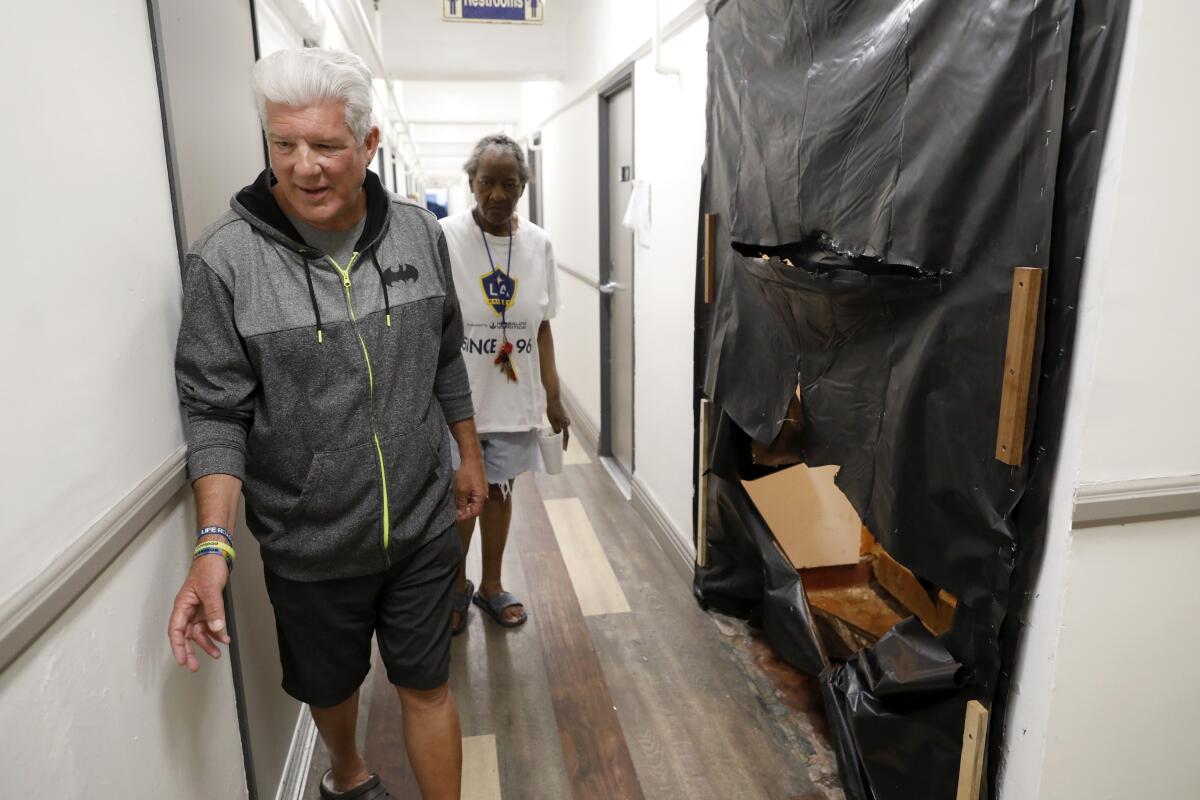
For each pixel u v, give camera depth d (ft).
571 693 7.12
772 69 5.94
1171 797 4.45
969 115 3.88
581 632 8.14
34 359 2.52
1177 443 3.84
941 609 7.32
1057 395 3.78
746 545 7.80
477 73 15.93
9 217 2.41
